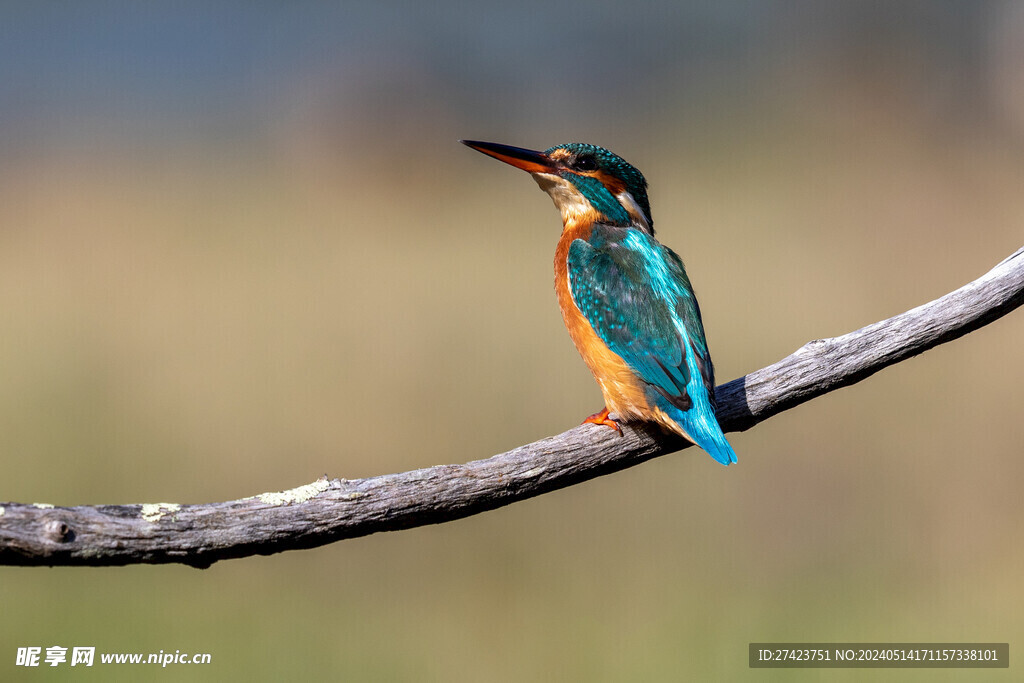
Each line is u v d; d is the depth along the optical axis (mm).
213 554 3902
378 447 11414
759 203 18141
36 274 15766
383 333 13969
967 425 11578
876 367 4871
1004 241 16281
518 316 14469
